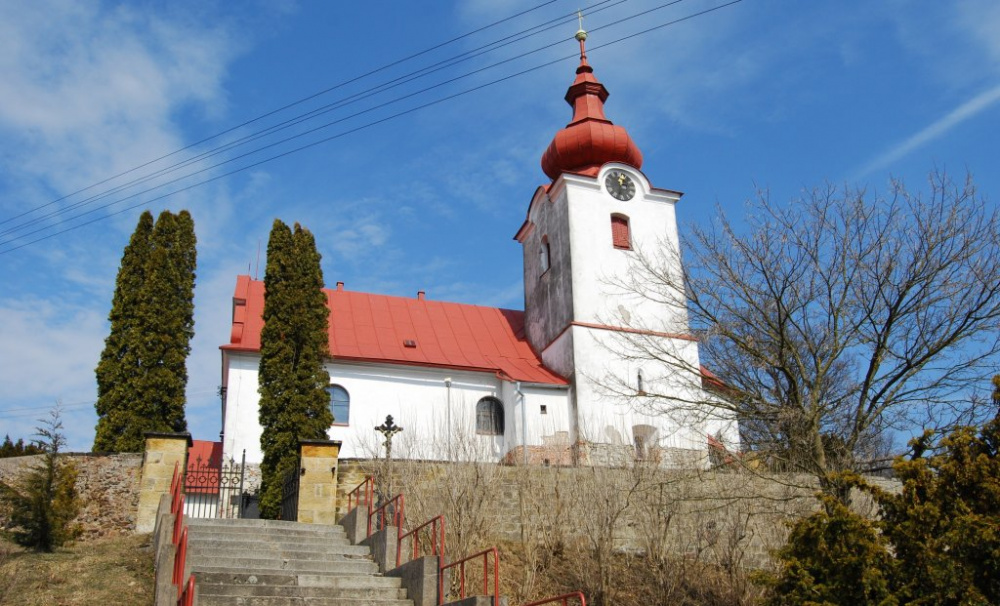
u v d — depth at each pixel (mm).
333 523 20469
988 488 13891
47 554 18828
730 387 23547
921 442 15727
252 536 17734
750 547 24625
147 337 29156
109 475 22891
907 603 13312
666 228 40281
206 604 13758
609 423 35000
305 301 28844
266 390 27219
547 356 38781
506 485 24656
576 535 23203
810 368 22969
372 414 34656
